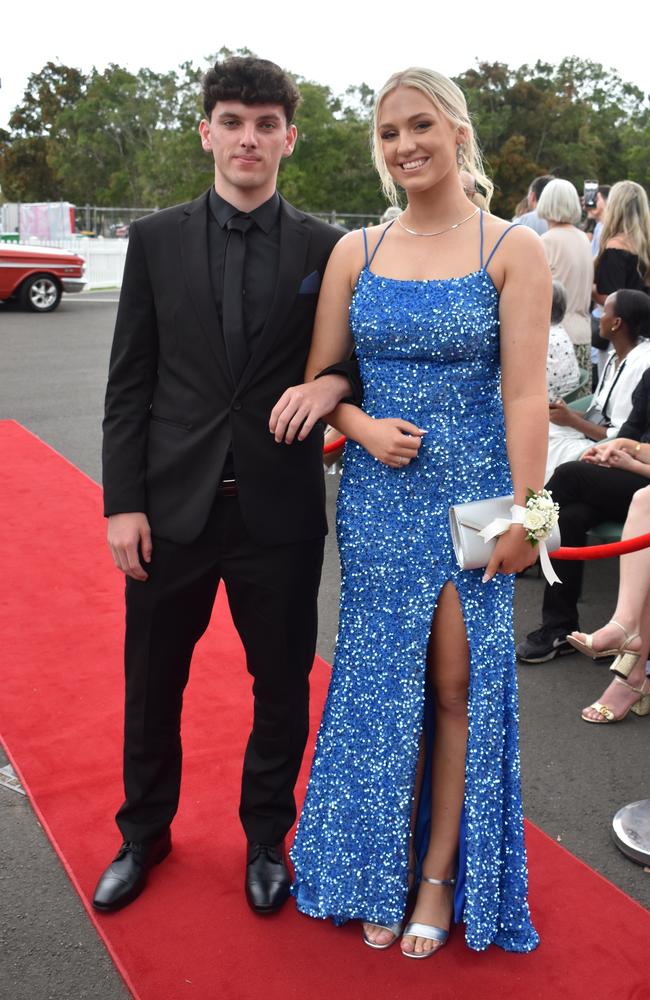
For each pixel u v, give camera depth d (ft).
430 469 7.21
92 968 7.54
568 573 12.86
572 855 8.94
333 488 20.85
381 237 7.31
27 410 27.81
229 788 9.83
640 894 8.50
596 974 7.45
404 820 7.61
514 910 7.63
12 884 8.47
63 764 10.18
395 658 7.47
